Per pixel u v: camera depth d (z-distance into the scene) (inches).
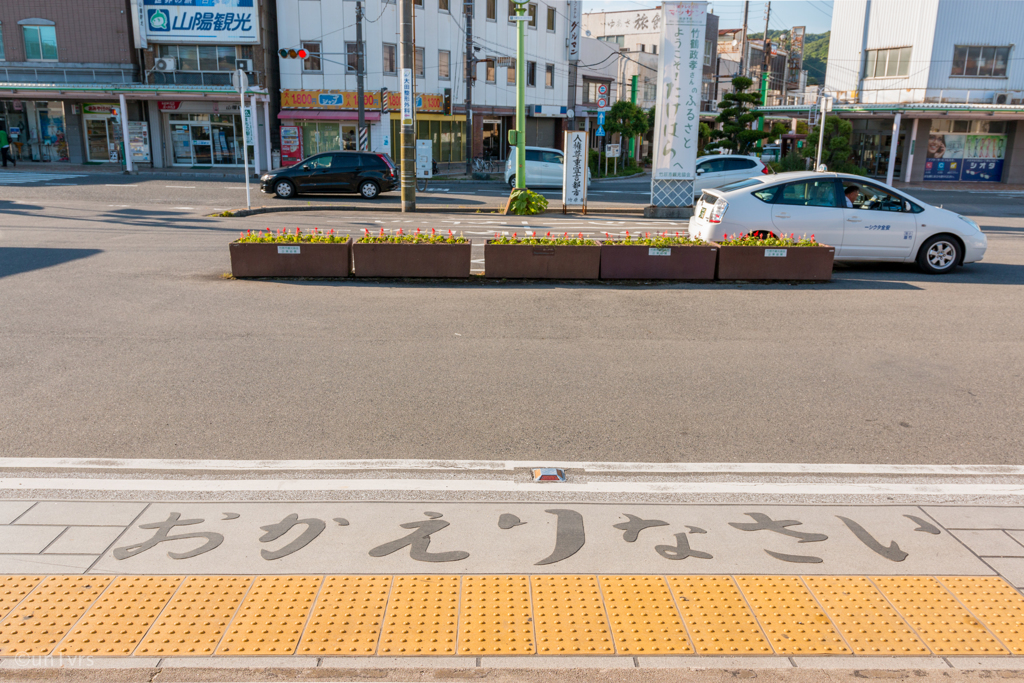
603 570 135.3
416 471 174.2
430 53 1497.3
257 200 884.6
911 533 150.0
